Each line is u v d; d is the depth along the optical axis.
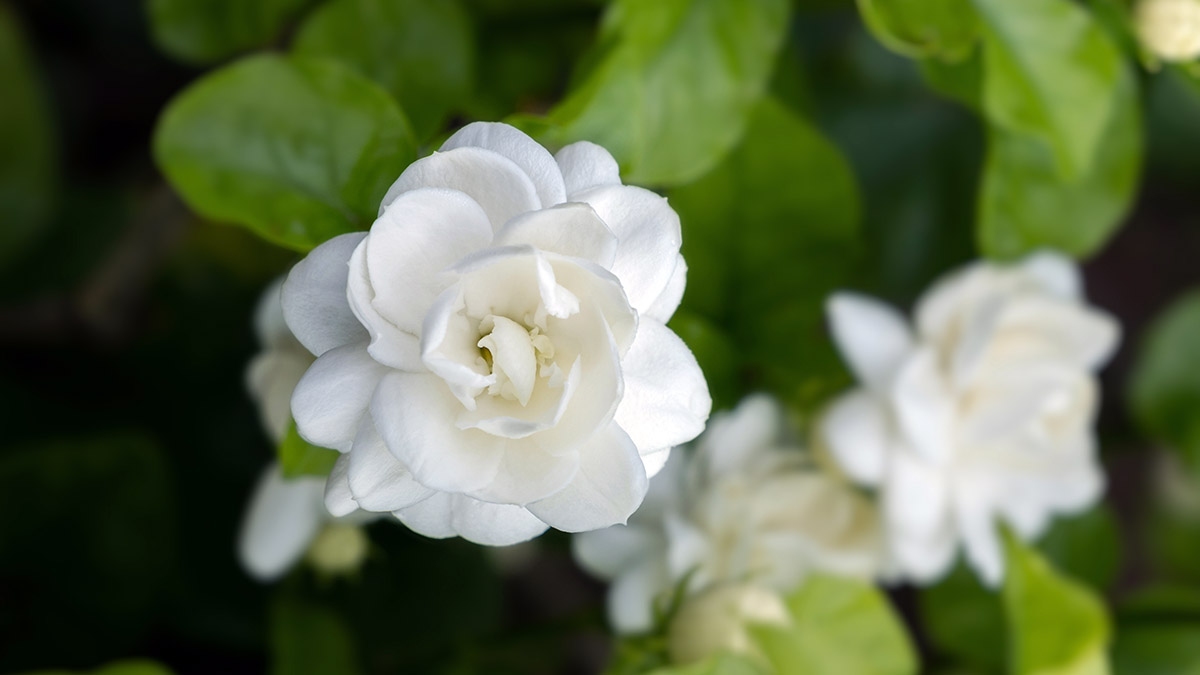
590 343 0.21
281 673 0.26
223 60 0.27
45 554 0.27
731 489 0.26
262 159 0.24
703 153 0.25
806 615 0.26
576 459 0.21
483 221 0.21
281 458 0.23
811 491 0.26
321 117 0.24
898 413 0.26
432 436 0.21
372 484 0.21
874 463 0.26
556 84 0.27
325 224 0.24
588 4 0.27
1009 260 0.27
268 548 0.25
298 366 0.24
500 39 0.27
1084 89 0.25
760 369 0.26
